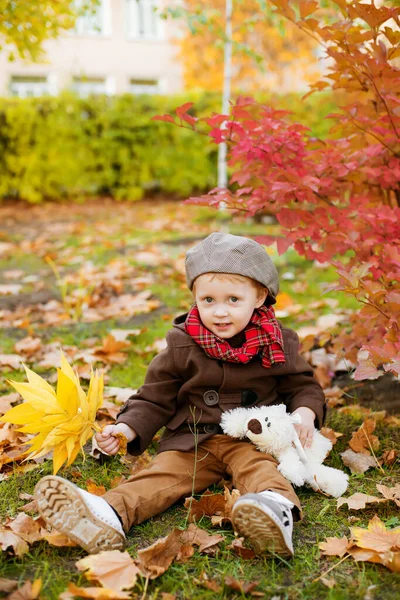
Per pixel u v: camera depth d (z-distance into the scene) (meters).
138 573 1.70
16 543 1.80
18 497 2.17
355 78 2.63
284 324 4.09
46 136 10.88
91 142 11.07
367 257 2.76
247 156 2.67
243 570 1.75
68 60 17.92
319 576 1.72
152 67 18.75
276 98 9.55
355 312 3.68
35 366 3.50
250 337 2.21
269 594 1.65
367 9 2.33
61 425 1.95
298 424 2.19
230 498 2.01
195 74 14.19
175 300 4.77
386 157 2.82
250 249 2.18
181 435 2.24
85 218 9.23
